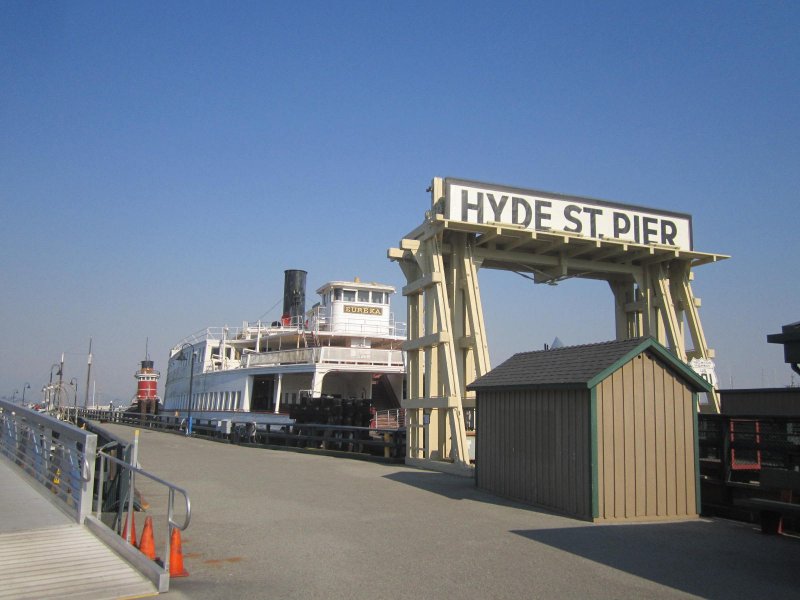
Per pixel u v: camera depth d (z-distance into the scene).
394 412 28.53
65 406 53.19
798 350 8.35
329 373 31.05
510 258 17.83
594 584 6.86
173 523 6.69
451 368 16.28
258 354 32.94
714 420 11.95
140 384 59.03
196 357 40.75
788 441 11.88
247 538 8.79
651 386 11.03
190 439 29.73
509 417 12.66
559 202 17.58
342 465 17.95
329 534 9.05
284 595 6.38
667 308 18.34
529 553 8.12
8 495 10.36
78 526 8.41
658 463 10.89
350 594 6.43
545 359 12.77
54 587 6.32
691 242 18.78
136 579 6.63
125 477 8.52
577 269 18.59
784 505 8.45
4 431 15.31
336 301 32.69
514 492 12.26
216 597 6.29
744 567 7.69
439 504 11.64
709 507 11.31
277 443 25.14
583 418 10.62
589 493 10.34
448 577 7.04
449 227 16.47
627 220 18.12
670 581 7.04
